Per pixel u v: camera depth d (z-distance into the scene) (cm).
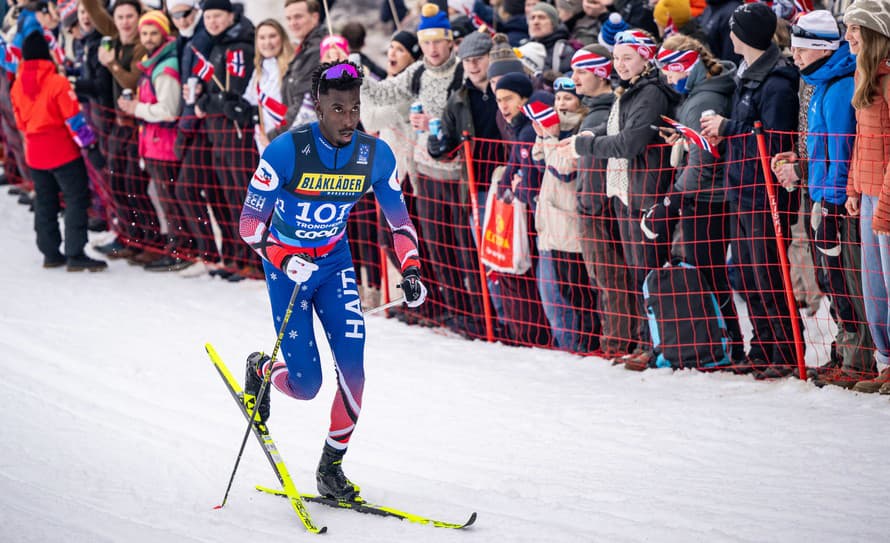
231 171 1583
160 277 1683
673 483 833
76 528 765
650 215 1120
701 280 1124
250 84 1527
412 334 1379
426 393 1134
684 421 986
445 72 1334
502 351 1283
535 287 1285
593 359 1213
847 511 745
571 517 768
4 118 2092
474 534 740
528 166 1223
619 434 970
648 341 1183
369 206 1450
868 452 866
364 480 881
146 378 1195
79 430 1017
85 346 1316
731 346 1145
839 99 992
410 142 1378
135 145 1736
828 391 1020
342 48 1362
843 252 1039
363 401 1117
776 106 1031
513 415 1045
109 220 1858
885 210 940
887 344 1011
